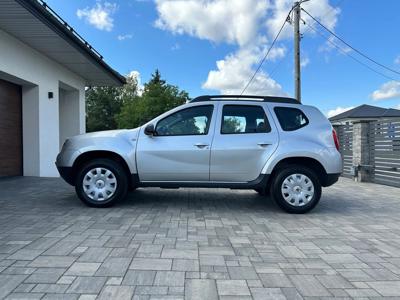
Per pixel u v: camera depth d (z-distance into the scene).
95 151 6.82
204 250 4.50
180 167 6.69
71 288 3.37
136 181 6.78
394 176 11.16
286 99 7.04
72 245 4.57
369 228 5.73
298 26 19.30
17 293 3.26
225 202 7.63
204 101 6.94
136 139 6.79
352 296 3.33
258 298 3.26
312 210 7.09
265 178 6.64
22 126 11.96
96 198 6.76
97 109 64.94
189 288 3.43
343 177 14.44
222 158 6.65
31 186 9.41
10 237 4.86
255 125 6.80
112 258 4.14
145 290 3.37
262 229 5.56
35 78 11.71
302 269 3.96
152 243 4.72
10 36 10.16
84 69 14.55
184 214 6.44
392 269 4.00
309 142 6.68
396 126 11.08
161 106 57.03
